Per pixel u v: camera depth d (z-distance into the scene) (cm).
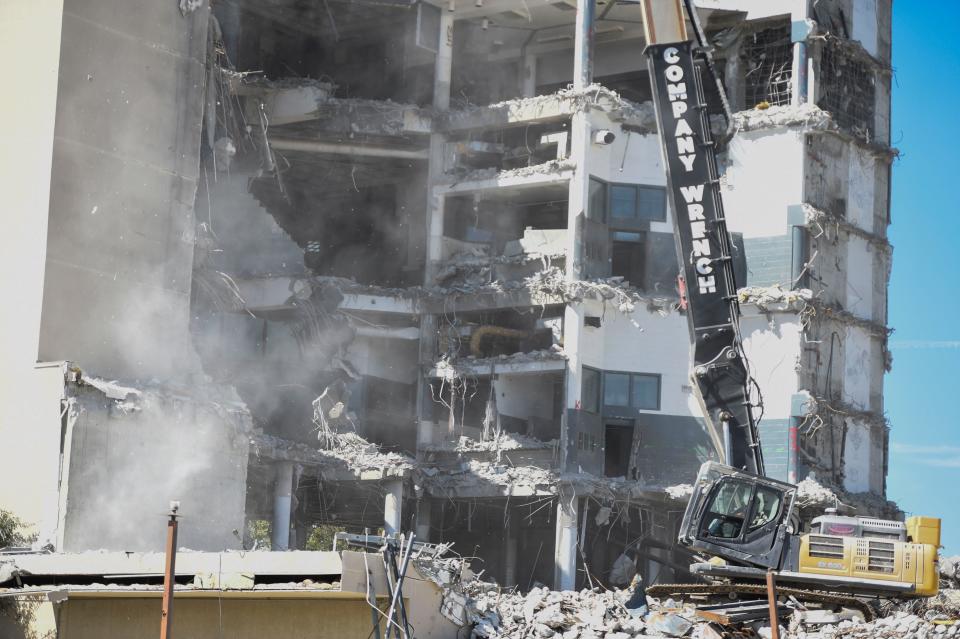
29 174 13438
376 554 9656
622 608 11081
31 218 13350
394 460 16875
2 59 13838
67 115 13512
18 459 12850
